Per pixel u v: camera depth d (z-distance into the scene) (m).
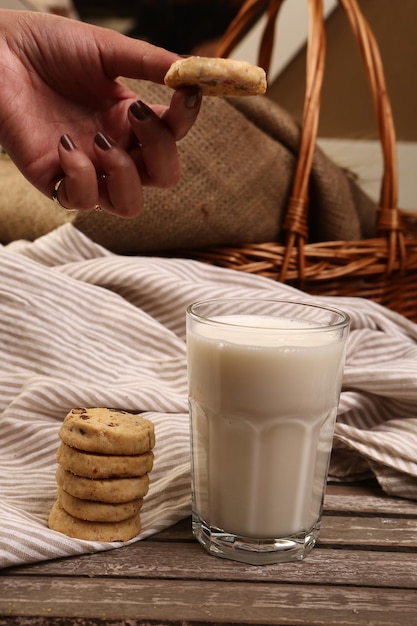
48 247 0.87
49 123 0.72
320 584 0.64
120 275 0.84
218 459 0.65
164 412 0.78
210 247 0.93
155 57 0.71
